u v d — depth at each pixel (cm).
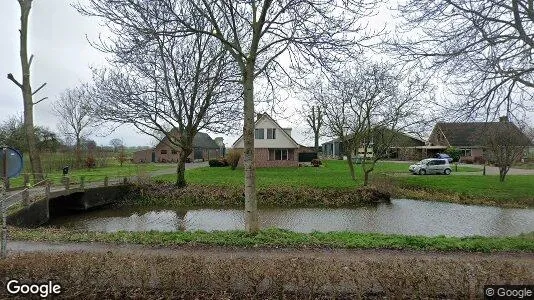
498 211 1900
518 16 893
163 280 523
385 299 501
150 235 957
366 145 2583
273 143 4084
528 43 877
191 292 514
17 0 1873
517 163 4141
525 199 2102
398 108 2327
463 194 2281
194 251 808
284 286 507
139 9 914
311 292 495
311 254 783
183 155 2427
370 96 2525
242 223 1706
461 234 1432
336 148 6638
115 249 828
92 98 2139
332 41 908
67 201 2061
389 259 676
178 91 2311
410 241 876
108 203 2231
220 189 2334
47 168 3425
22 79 1903
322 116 3672
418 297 491
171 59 2195
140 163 5697
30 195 1745
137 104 2095
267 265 539
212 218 1836
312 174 3175
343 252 800
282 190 2238
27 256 582
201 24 1295
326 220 1733
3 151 649
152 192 2330
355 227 1576
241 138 4162
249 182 948
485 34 892
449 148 5206
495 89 952
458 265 551
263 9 892
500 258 757
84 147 4719
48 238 933
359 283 512
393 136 2459
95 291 525
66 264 538
